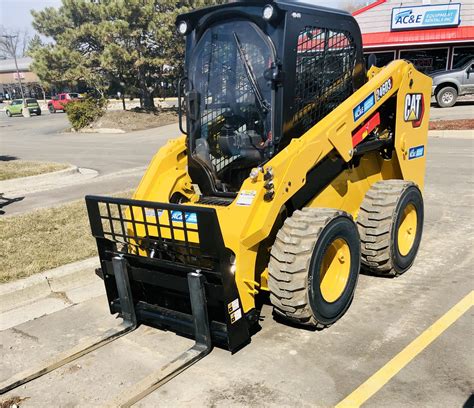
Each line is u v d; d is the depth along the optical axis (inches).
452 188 326.6
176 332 159.5
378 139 193.6
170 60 1040.2
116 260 157.9
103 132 983.0
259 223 139.2
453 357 135.4
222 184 169.0
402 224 193.9
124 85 1095.6
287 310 144.8
